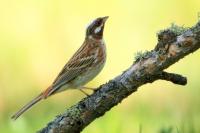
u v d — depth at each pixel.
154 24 21.28
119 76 8.23
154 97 16.58
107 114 12.33
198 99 16.08
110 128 12.23
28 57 19.31
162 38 7.98
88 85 17.33
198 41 7.87
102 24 10.26
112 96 8.21
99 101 8.25
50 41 19.86
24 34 20.44
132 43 20.31
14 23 21.06
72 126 8.36
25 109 9.31
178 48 7.91
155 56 8.02
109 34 20.80
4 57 19.39
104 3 21.47
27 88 17.72
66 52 19.50
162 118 14.17
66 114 8.38
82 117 8.33
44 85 18.05
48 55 19.53
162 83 16.91
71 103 15.60
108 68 19.03
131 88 8.16
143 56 8.09
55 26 20.47
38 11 20.97
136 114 14.68
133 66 8.13
